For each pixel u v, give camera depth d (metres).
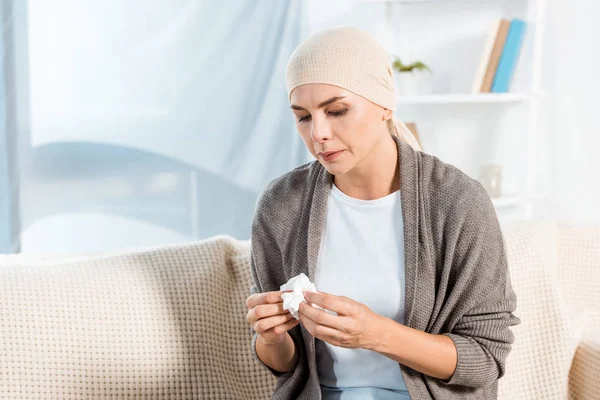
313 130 1.16
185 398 1.44
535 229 1.60
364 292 1.27
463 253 1.24
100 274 1.45
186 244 1.56
